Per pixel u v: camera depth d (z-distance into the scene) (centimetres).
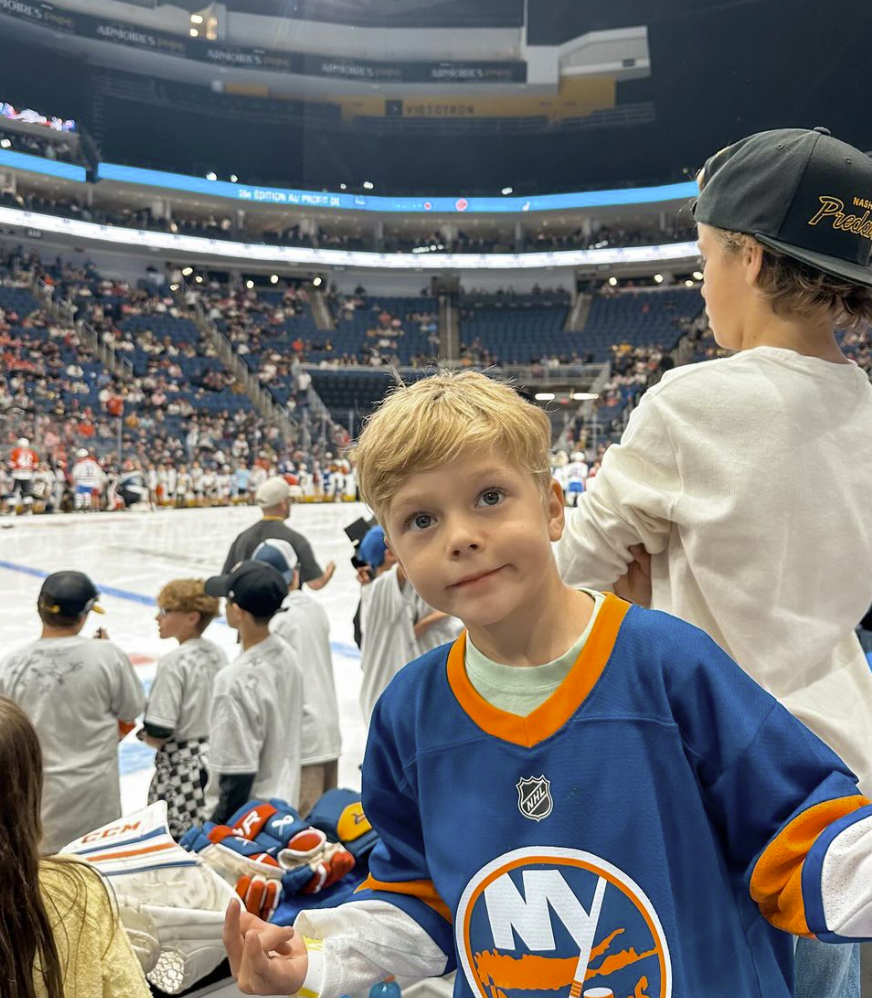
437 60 2720
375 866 105
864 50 1355
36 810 107
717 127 2234
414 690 95
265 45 2686
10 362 2181
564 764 84
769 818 81
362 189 2900
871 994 206
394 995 173
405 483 83
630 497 113
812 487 105
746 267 115
